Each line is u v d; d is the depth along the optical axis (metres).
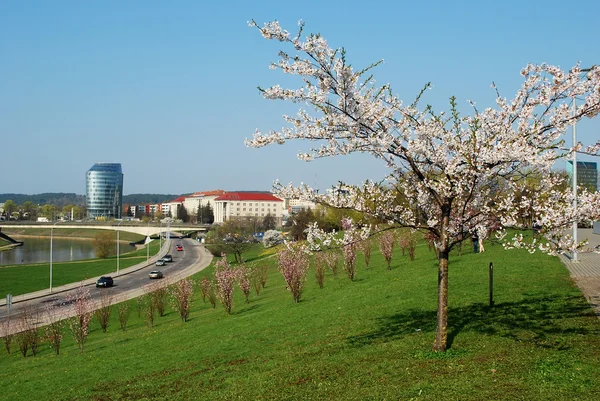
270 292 37.09
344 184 13.20
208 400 12.01
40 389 17.14
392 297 20.78
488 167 11.41
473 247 32.00
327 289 29.84
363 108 11.57
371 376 11.52
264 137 12.23
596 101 11.20
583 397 8.83
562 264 24.03
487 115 11.87
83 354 23.97
